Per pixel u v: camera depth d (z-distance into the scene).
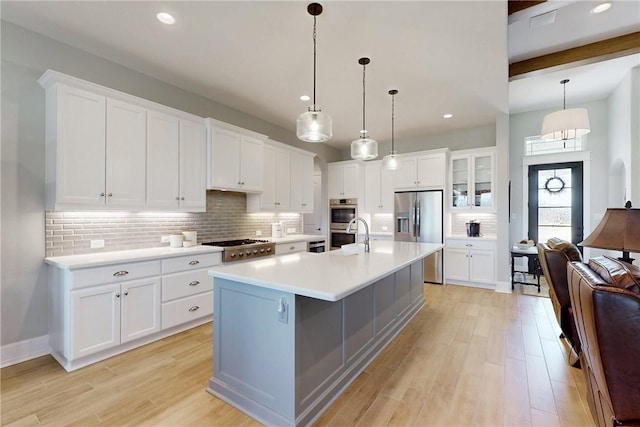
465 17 2.32
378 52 2.84
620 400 1.24
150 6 2.23
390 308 3.03
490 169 5.03
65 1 2.18
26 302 2.54
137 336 2.72
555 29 3.11
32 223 2.57
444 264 5.23
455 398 2.03
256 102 4.11
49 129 2.57
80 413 1.85
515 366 2.44
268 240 4.41
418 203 5.46
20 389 2.10
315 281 1.76
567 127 3.71
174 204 3.30
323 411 1.91
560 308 2.49
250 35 2.58
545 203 5.68
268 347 1.82
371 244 3.68
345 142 6.39
